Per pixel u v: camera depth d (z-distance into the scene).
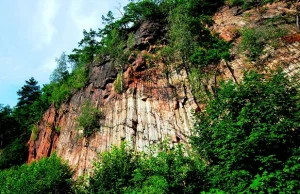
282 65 28.09
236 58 32.94
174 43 37.97
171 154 16.05
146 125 31.88
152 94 34.41
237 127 11.86
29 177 28.44
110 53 43.88
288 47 29.72
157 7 45.53
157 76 36.00
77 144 37.19
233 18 40.62
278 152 10.87
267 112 11.55
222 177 12.08
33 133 51.59
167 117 31.34
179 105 31.83
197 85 32.47
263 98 12.26
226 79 31.59
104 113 37.06
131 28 47.97
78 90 46.44
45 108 58.22
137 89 35.81
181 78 34.41
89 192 22.19
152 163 16.00
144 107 33.59
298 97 12.20
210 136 16.64
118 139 32.53
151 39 41.34
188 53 36.12
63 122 45.09
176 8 43.78
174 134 29.41
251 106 12.00
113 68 41.09
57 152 40.91
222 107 13.66
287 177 9.84
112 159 23.09
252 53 31.64
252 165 11.02
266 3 39.88
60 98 49.47
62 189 27.81
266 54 30.56
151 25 43.03
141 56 38.81
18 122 63.00
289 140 10.95
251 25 36.88
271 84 12.47
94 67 45.94
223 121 12.90
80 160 34.94
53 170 29.22
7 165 48.69
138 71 37.53
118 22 49.09
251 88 12.96
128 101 35.00
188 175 15.05
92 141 35.47
